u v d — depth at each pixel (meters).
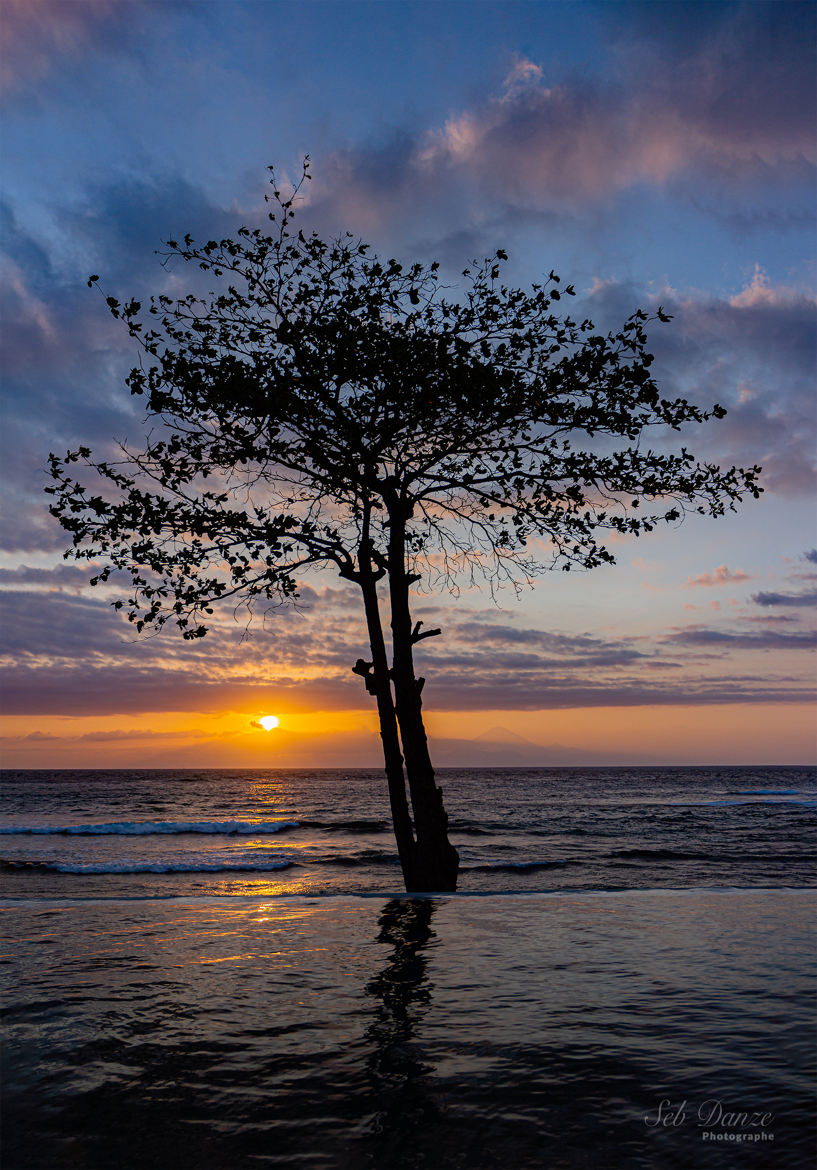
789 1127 3.10
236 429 12.57
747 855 31.80
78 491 12.19
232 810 61.50
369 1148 3.02
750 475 12.77
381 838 38.53
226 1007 4.88
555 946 6.36
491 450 13.11
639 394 12.51
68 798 77.06
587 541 13.57
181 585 12.65
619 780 140.62
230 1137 3.12
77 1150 3.03
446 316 12.91
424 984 5.30
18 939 7.21
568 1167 2.83
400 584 13.23
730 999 4.77
